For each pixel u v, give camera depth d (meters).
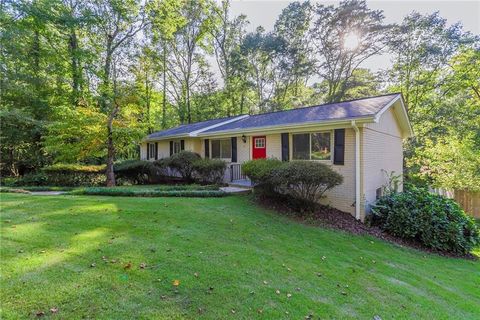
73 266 3.48
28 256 3.68
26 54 15.38
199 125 16.34
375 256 5.63
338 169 8.44
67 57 17.58
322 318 3.00
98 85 18.53
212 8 24.41
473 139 14.39
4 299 2.71
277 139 10.25
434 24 18.05
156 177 14.64
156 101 24.66
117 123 11.69
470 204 11.48
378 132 9.13
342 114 8.46
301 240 5.76
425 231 7.12
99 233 4.74
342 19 21.95
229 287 3.34
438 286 4.65
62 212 5.89
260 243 5.14
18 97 15.14
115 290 3.02
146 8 19.36
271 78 27.45
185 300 2.97
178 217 6.02
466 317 3.70
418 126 17.31
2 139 13.41
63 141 11.61
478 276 5.63
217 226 5.72
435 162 12.24
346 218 7.92
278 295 3.32
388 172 10.02
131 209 6.38
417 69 18.58
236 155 12.23
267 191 8.39
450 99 17.80
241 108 26.72
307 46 24.86
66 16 15.64
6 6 13.93
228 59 26.09
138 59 19.86
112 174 11.85
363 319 3.13
